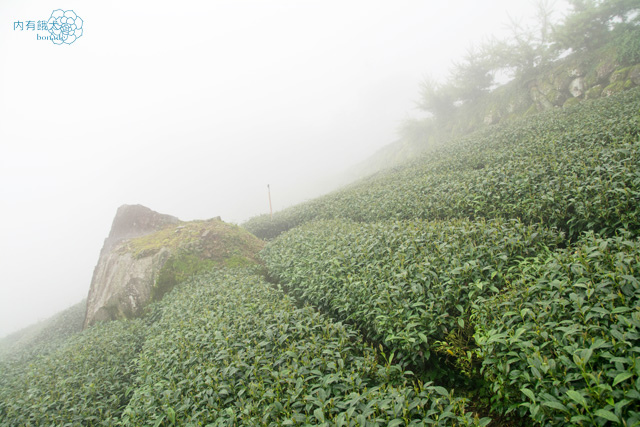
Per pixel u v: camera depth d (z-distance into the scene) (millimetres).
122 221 17562
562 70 21719
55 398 6430
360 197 15234
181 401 4754
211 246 13875
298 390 3988
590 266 4297
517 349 3742
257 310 6887
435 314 4844
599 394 2746
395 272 6172
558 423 2889
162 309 10531
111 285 13320
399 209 11562
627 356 3039
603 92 17906
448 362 4984
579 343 3330
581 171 7805
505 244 5734
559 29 20891
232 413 3996
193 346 6109
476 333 4234
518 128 16250
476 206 9000
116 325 10656
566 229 7094
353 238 8906
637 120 9945
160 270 12609
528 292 4277
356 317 6129
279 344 5367
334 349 4809
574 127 12273
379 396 3648
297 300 8820
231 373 4676
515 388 3633
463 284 5305
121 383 6902
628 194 5863
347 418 3338
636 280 3625
